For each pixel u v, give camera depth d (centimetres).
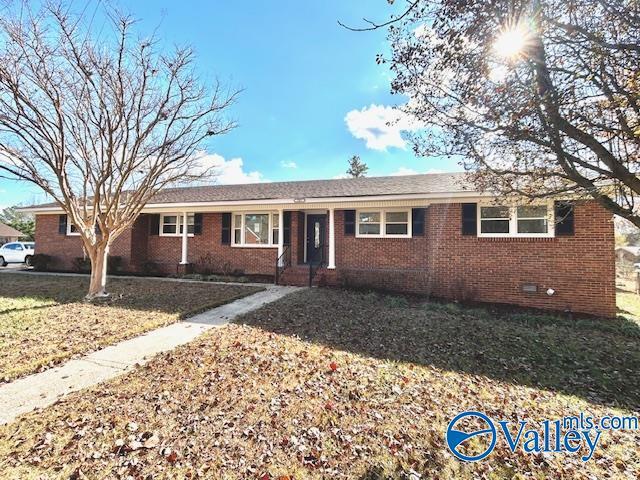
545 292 875
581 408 377
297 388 392
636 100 334
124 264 1459
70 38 738
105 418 321
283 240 1269
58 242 1603
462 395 396
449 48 368
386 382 419
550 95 350
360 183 1335
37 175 798
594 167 407
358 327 646
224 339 555
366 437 306
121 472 252
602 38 308
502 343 580
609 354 542
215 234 1396
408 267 1077
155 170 911
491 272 935
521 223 912
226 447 285
